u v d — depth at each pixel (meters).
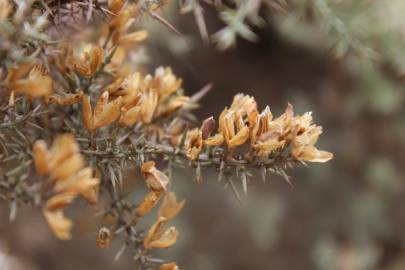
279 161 0.39
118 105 0.39
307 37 0.99
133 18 0.42
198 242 1.15
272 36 1.17
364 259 1.15
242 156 0.39
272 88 1.21
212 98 1.18
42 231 1.10
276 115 1.18
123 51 0.43
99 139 0.39
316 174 1.19
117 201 0.41
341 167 1.21
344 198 1.20
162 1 0.42
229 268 1.15
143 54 0.48
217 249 1.15
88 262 1.09
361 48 0.57
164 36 0.67
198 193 1.16
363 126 1.22
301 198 1.20
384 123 1.22
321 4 0.55
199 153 0.39
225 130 0.39
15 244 1.07
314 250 1.18
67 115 0.40
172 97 0.43
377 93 1.05
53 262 1.08
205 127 0.39
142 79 0.44
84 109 0.39
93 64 0.40
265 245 1.15
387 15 0.71
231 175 0.40
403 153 1.23
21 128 0.40
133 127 0.41
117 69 0.43
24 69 0.36
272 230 1.14
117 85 0.40
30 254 1.08
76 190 0.34
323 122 1.21
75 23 0.43
